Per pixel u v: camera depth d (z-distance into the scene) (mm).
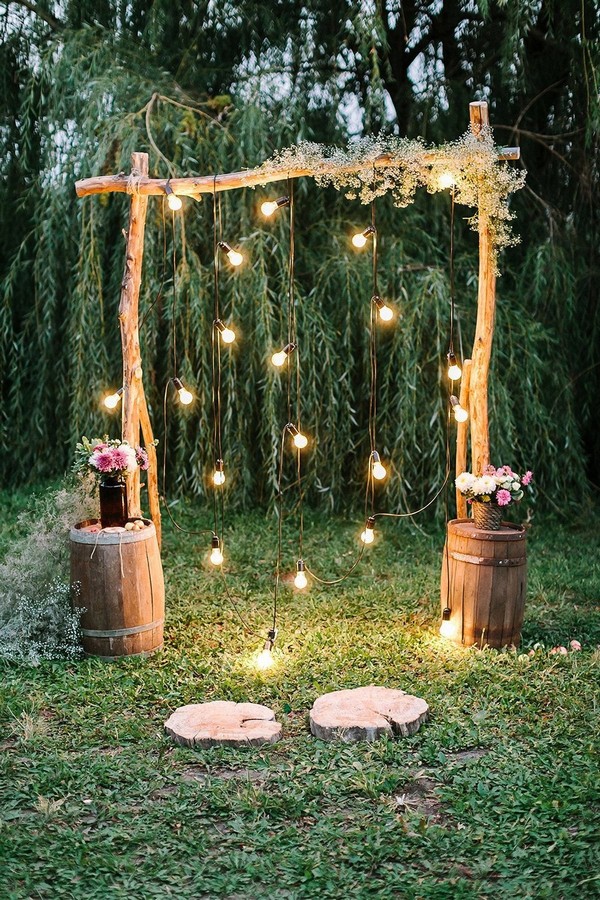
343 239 7949
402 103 8594
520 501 8008
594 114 7582
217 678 4742
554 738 4078
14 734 4102
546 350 8227
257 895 3047
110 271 8031
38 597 5141
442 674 4797
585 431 8750
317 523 7781
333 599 6020
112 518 5086
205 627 5512
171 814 3463
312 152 5020
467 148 4895
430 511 7781
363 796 3635
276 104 7930
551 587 6422
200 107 8086
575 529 7934
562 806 3518
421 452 7750
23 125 7980
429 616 5715
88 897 3016
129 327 5441
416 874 3152
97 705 4398
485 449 5492
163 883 3115
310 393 7742
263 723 4152
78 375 7730
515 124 8422
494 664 4902
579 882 3080
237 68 8445
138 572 4945
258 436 7949
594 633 5508
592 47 7680
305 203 8195
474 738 4055
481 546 5113
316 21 8234
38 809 3496
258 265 7637
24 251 8094
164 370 7934
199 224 7820
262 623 5578
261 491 8055
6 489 8336
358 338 7895
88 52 7691
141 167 5355
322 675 4770
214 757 3900
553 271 7965
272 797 3613
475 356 5445
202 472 7773
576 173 8422
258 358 7750
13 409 8234
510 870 3164
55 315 8172
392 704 4293
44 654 4938
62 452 8312
